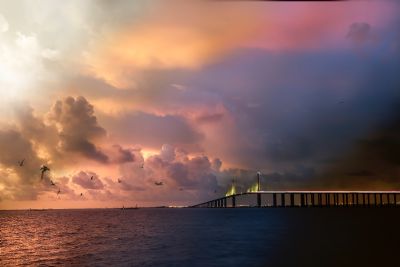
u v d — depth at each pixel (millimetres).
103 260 49344
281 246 60281
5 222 165125
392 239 67688
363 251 52312
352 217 157375
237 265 43938
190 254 53344
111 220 173125
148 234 89188
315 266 41812
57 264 47000
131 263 46531
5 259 51688
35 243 73000
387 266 40844
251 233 86625
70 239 80250
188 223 134375
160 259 49188
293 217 163875
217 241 70500
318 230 91438
